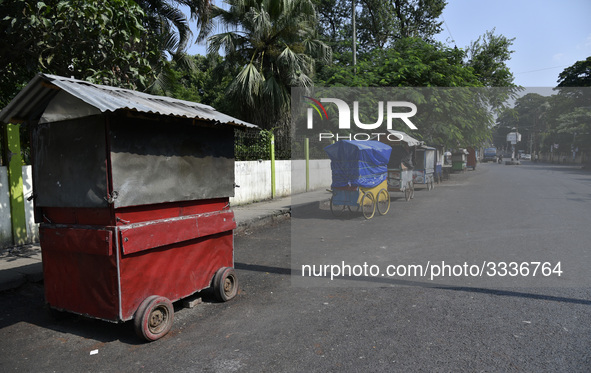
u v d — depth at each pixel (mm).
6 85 5879
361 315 3586
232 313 3727
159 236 3320
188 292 3686
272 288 4449
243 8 15625
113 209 3047
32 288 4586
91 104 2859
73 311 3346
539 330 3182
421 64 13969
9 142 5789
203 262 3867
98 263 3133
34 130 3504
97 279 3154
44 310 3949
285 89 16125
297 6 15961
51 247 3400
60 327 3521
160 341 3170
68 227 3297
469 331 3188
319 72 19391
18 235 5930
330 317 3559
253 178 10906
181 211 3635
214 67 16875
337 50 23984
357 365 2684
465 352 2836
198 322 3535
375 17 24969
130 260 3117
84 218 3242
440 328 3260
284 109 15617
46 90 3273
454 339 3051
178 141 3557
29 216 6121
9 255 5539
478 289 4191
